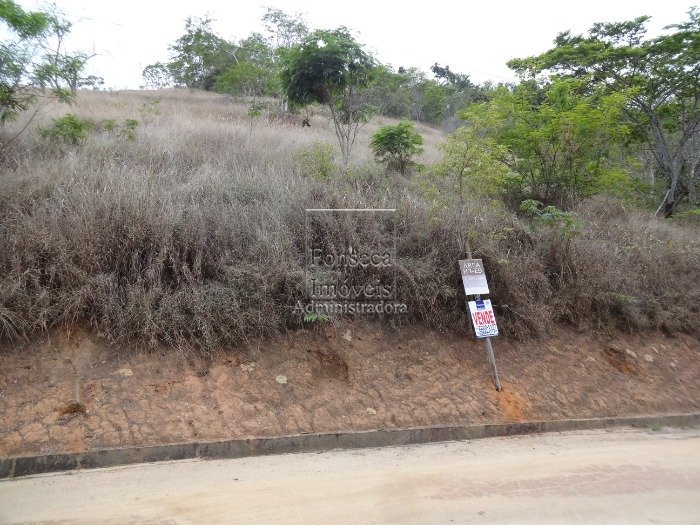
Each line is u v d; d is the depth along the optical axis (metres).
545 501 4.46
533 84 12.05
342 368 6.34
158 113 13.66
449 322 7.28
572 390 7.21
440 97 31.08
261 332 6.11
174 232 6.27
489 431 6.22
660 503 4.52
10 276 5.38
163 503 4.14
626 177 12.23
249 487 4.50
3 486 4.30
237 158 9.75
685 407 7.58
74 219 5.95
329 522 3.95
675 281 9.49
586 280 8.41
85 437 4.85
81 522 3.80
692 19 13.25
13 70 7.55
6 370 5.16
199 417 5.27
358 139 14.27
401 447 5.71
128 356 5.57
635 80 14.13
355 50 10.31
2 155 7.82
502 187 10.09
